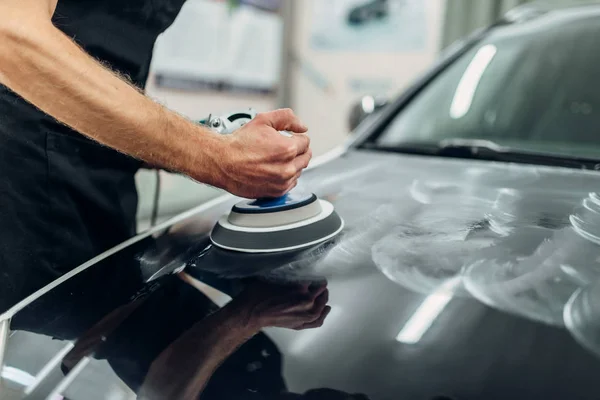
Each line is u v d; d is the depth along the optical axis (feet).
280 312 1.48
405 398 1.16
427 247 1.76
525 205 2.09
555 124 3.60
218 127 2.09
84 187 2.43
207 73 8.43
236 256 1.80
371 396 1.18
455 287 1.50
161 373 1.31
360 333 1.36
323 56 9.99
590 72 3.79
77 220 2.44
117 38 2.44
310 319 1.43
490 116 3.61
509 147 3.01
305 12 9.97
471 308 1.40
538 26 4.00
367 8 9.42
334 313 1.45
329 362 1.28
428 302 1.45
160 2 2.54
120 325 1.51
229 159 1.85
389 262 1.68
